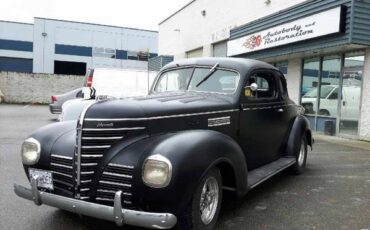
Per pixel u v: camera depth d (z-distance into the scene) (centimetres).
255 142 544
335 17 1077
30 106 2581
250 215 473
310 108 1405
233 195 438
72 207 360
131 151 364
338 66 1269
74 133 416
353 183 638
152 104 405
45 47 4547
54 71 4638
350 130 1209
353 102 1198
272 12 1576
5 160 757
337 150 975
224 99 496
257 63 559
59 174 392
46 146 407
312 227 436
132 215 336
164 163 340
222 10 2011
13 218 445
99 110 370
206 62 547
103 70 1293
